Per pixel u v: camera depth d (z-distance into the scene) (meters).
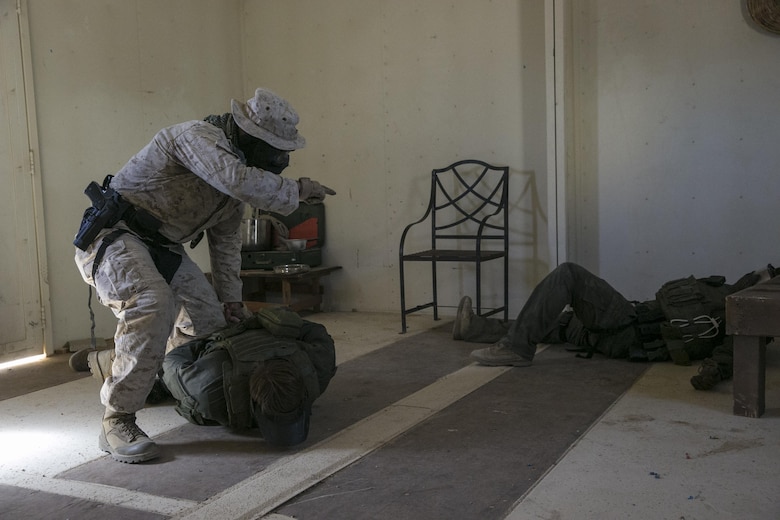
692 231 4.31
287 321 2.58
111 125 4.62
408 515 1.85
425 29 5.02
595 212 4.57
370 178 5.32
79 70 4.42
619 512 1.81
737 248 4.20
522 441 2.38
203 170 2.36
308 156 5.54
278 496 2.00
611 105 4.46
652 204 4.41
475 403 2.86
